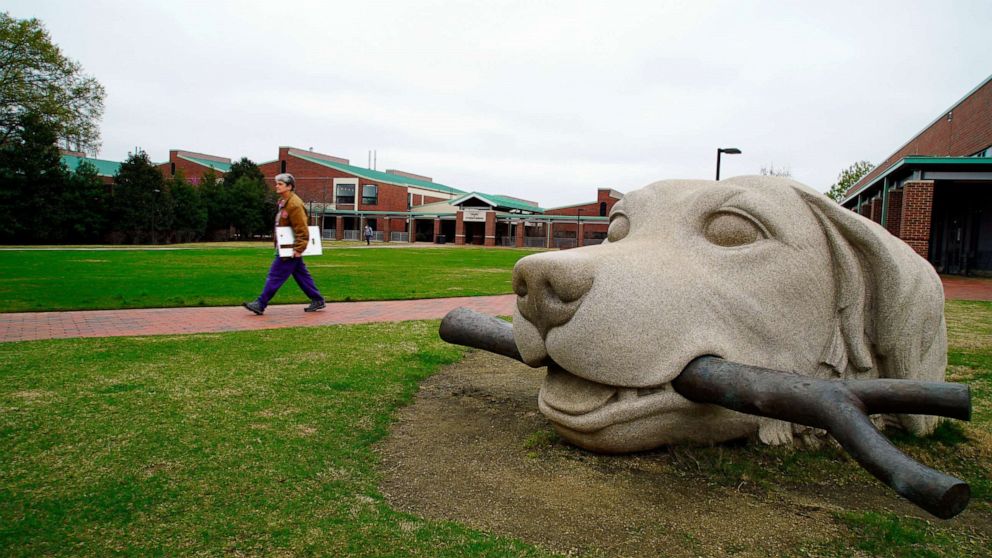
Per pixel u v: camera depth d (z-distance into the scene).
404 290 11.73
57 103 36.88
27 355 5.27
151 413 3.78
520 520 2.57
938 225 25.17
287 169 69.00
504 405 4.32
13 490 2.70
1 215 35.50
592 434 3.11
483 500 2.76
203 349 5.71
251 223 54.34
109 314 7.89
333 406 4.09
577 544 2.38
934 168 17.75
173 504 2.62
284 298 9.93
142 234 43.31
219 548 2.28
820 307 3.23
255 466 3.04
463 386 4.86
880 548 2.40
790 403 2.58
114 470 2.94
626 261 3.04
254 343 6.07
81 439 3.32
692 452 3.19
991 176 17.47
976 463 3.39
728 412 3.18
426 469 3.12
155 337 6.27
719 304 3.05
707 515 2.64
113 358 5.23
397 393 4.50
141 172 43.31
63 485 2.77
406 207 70.81
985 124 22.75
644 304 2.90
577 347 2.94
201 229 49.31
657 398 2.98
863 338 3.34
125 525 2.43
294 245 8.13
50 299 9.05
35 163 36.75
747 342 3.10
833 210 3.25
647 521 2.58
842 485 3.01
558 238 56.81
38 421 3.58
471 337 4.05
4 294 9.60
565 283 2.92
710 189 3.33
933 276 3.53
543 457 3.26
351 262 21.45
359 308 9.09
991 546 2.48
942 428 3.83
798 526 2.56
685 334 2.96
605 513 2.64
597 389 3.09
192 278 13.25
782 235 3.15
